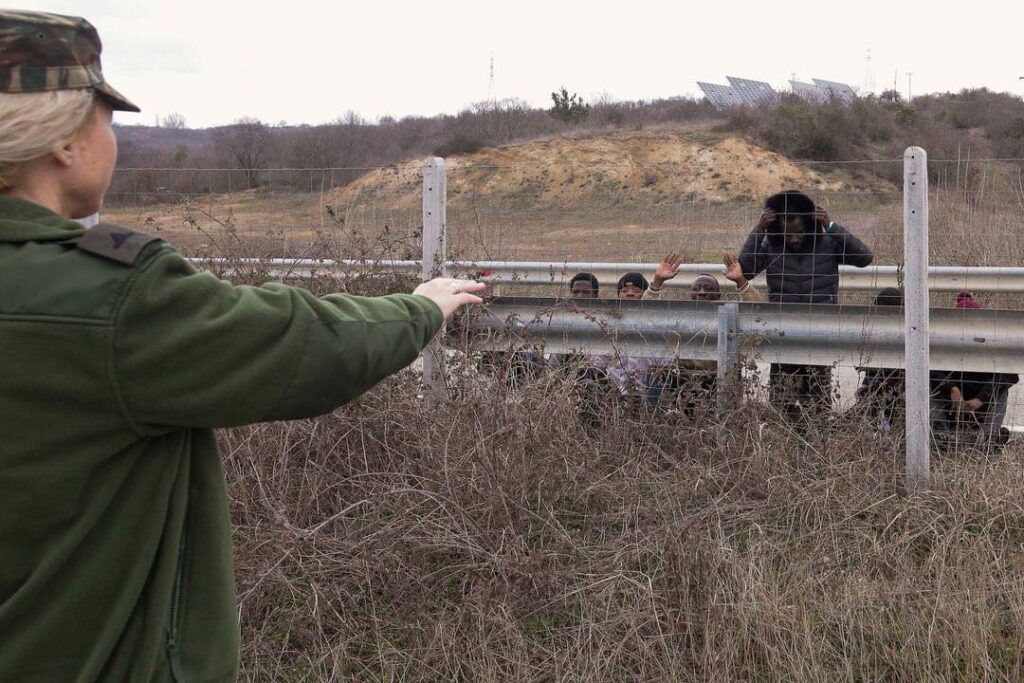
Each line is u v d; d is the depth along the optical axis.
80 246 1.45
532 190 28.73
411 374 4.52
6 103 1.44
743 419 4.55
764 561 3.55
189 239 6.21
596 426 4.80
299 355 1.50
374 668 3.32
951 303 7.92
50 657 1.50
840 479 4.24
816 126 29.64
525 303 5.03
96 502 1.49
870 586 3.48
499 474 3.96
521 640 3.28
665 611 3.36
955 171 10.57
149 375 1.44
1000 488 4.14
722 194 27.42
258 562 3.60
